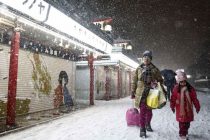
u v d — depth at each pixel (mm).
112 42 22031
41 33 10875
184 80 6277
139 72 6914
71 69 17312
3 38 10320
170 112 11875
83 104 17203
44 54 13664
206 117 10133
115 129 7852
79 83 20656
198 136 6719
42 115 11320
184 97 6184
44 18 9289
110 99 23672
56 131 7727
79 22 13031
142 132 6586
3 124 8656
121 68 26750
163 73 17297
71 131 7703
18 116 10938
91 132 7477
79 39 13344
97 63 19625
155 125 8406
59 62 15469
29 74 12141
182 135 6270
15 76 8461
